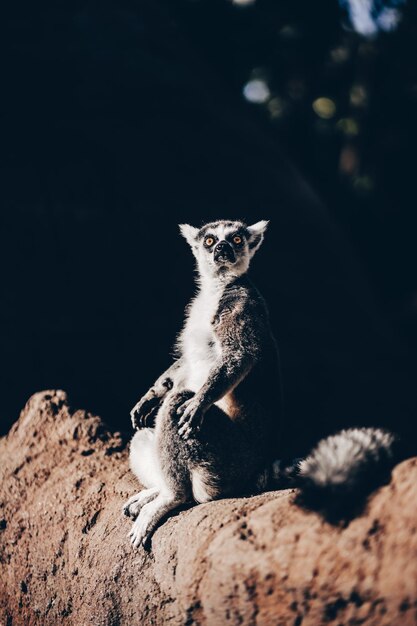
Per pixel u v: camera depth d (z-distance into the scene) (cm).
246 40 2127
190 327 613
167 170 1277
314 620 383
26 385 985
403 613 350
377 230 2266
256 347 559
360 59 2116
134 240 1191
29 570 604
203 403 515
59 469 652
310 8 2048
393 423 1198
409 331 2022
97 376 1040
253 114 1691
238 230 645
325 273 1363
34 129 1200
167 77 1391
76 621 550
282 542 411
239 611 415
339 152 2292
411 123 2181
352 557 378
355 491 400
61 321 1063
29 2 1315
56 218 1143
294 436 1117
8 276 1066
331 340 1272
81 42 1325
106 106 1284
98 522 577
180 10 2108
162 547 488
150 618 479
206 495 540
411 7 1986
